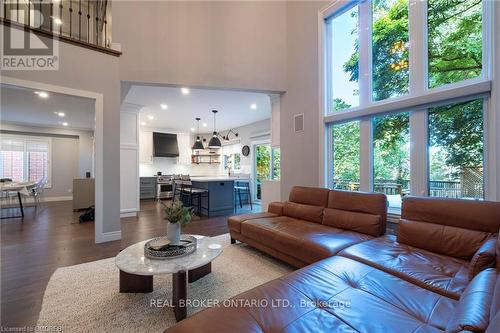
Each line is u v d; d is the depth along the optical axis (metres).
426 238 2.04
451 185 2.52
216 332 1.01
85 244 3.40
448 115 2.54
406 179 2.86
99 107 3.46
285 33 4.41
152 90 4.85
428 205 2.15
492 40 2.19
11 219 4.98
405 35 2.86
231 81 4.10
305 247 2.28
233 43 4.13
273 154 7.34
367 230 2.54
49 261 2.80
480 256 1.43
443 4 2.56
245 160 8.36
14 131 7.26
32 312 1.84
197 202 5.95
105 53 3.50
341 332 1.03
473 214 1.91
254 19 4.25
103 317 1.78
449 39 2.52
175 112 6.70
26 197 7.22
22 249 3.20
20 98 4.79
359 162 3.32
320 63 3.73
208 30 4.02
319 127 3.75
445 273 1.58
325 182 3.69
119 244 3.41
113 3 3.58
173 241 2.15
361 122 3.29
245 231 3.07
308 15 3.95
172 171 9.41
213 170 9.79
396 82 2.94
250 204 7.20
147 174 8.85
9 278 2.38
